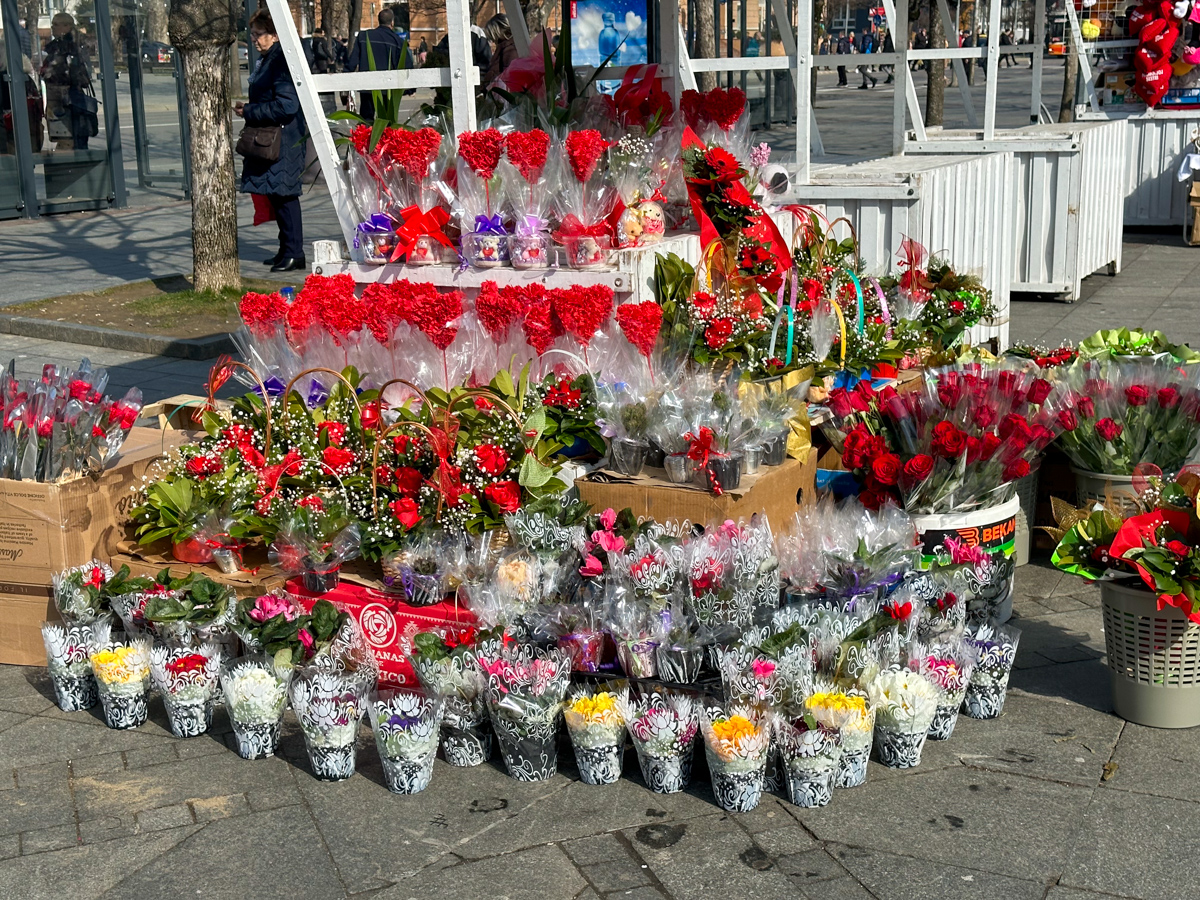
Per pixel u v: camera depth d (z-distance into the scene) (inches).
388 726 133.0
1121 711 147.8
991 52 369.7
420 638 141.4
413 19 1061.1
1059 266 386.0
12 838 126.9
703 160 206.1
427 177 198.7
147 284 405.7
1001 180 349.1
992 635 148.3
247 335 209.5
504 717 134.3
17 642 168.2
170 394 293.6
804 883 116.8
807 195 284.5
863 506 168.6
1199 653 141.2
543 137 187.6
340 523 152.4
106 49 566.3
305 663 144.2
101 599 156.7
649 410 165.9
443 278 197.0
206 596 153.5
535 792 134.7
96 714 155.1
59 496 159.8
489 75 349.1
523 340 186.9
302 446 170.1
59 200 564.7
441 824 128.6
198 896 117.0
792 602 149.4
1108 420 180.9
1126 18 491.8
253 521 162.2
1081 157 375.6
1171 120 489.1
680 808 130.6
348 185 207.8
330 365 195.6
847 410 177.0
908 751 136.7
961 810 128.7
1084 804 129.3
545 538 148.0
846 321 208.8
